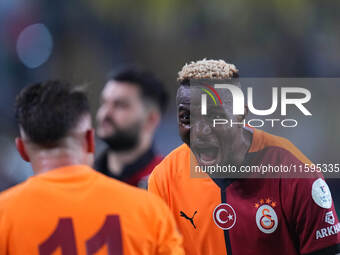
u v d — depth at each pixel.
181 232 8.21
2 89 49.31
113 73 13.82
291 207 7.89
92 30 50.56
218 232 8.04
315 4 44.34
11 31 51.59
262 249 7.98
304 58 44.75
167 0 48.09
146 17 49.31
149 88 13.61
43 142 6.70
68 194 6.57
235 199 7.99
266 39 45.94
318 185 7.89
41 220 6.44
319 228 7.82
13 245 6.41
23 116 6.75
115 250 6.49
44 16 51.34
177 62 48.56
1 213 6.51
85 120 6.93
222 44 47.28
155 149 13.57
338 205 19.33
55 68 50.50
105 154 13.55
